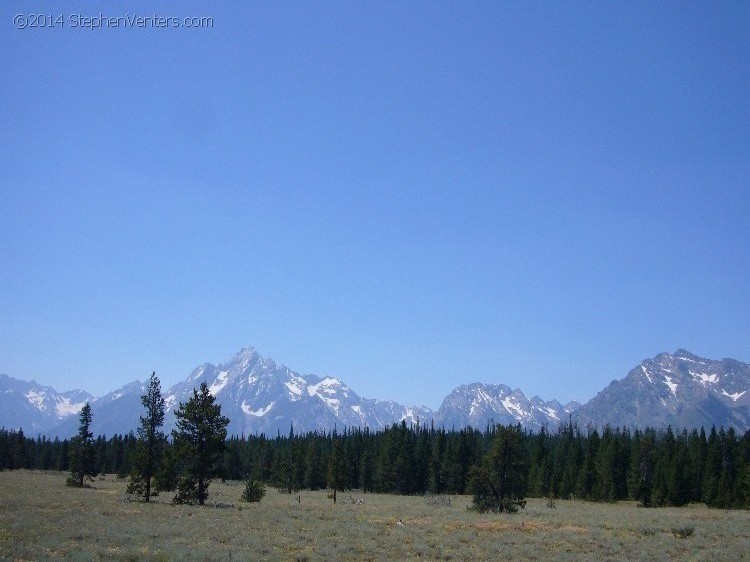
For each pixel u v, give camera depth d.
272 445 160.62
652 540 38.81
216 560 25.92
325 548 31.09
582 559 30.81
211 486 109.19
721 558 32.69
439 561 29.73
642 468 110.19
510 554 31.98
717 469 107.56
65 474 135.88
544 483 120.00
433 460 126.12
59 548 27.55
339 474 92.50
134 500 57.88
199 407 57.66
